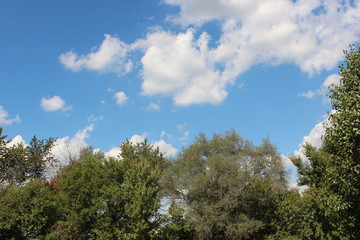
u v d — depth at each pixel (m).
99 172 34.12
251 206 39.12
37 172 48.91
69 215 33.38
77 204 33.09
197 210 37.56
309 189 36.44
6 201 29.95
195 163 41.12
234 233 36.31
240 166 38.84
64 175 36.81
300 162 38.69
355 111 15.21
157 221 31.47
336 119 16.28
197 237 37.50
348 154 16.58
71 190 33.84
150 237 30.36
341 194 18.98
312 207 32.06
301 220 34.56
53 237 30.77
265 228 38.31
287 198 37.41
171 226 31.36
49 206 31.89
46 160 50.47
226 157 40.97
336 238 30.55
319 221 31.36
